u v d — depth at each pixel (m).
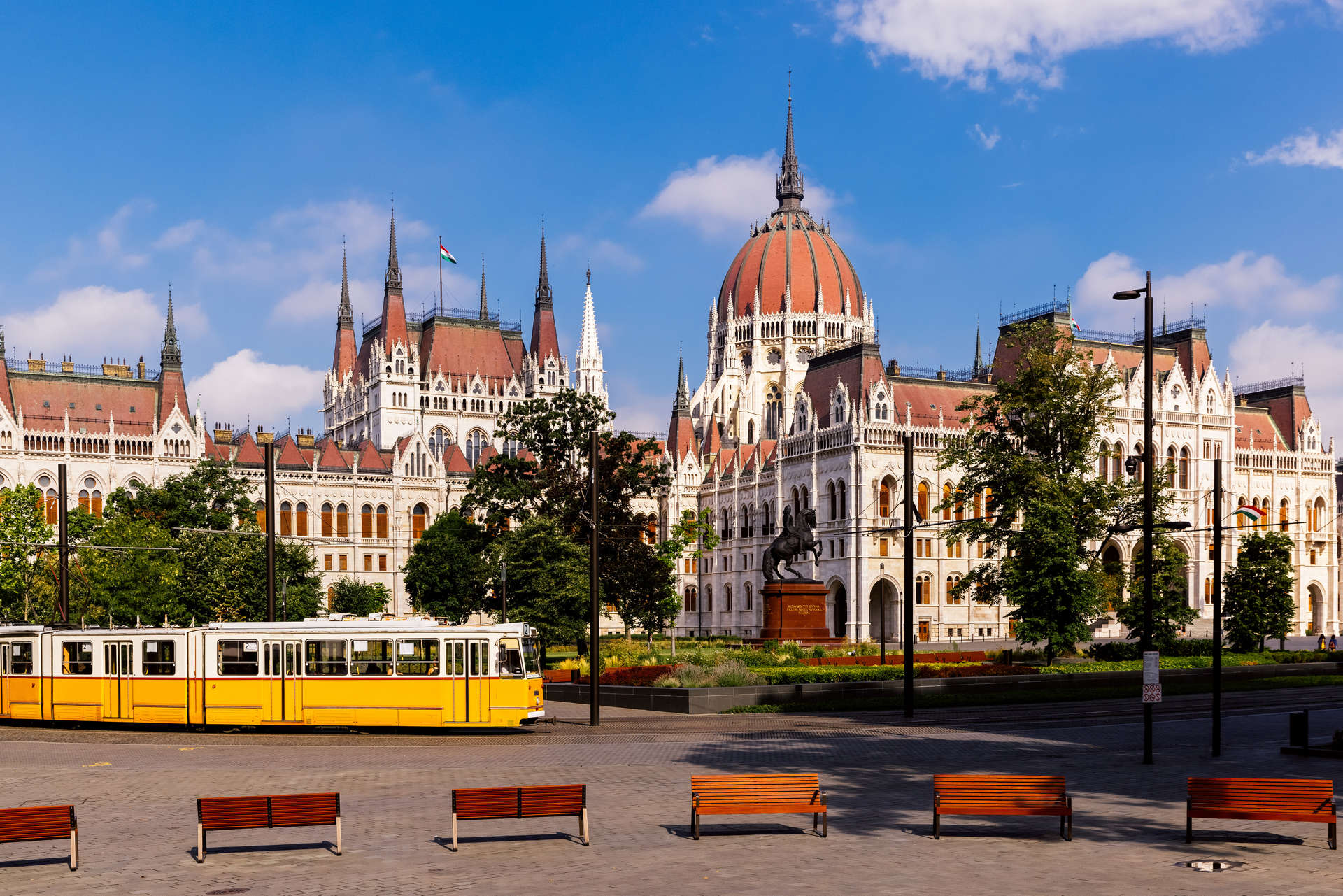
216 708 48.75
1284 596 88.56
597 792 29.42
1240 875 20.09
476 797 22.12
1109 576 85.69
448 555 119.81
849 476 130.25
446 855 22.12
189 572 98.38
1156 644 80.81
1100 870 20.47
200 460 127.75
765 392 193.75
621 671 62.50
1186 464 143.62
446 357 177.62
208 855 22.48
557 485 90.00
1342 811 26.17
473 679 46.56
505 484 90.50
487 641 46.72
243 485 122.94
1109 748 38.22
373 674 47.41
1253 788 22.34
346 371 194.88
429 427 172.88
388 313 172.00
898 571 128.88
